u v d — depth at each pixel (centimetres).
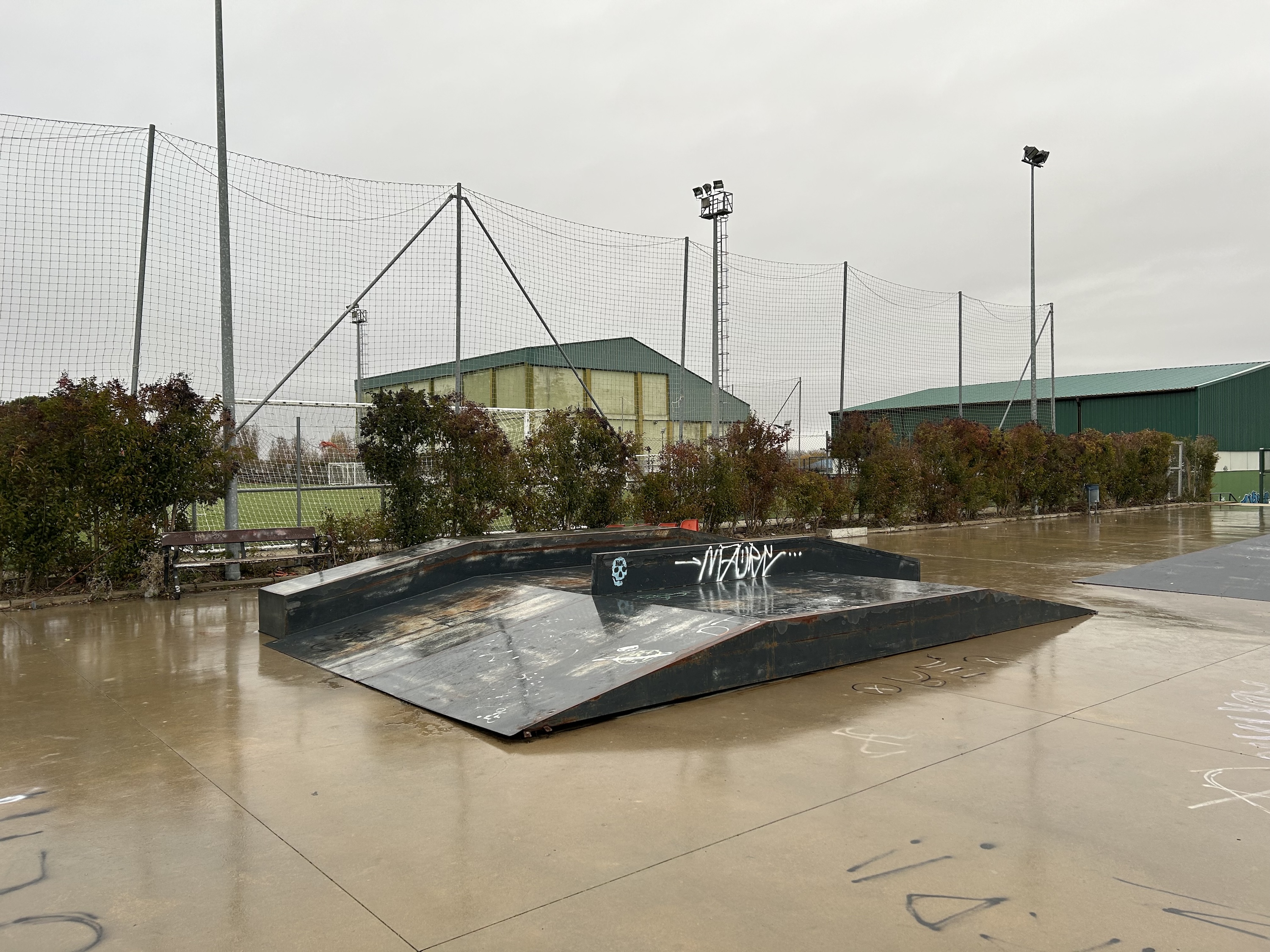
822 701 532
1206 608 882
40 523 915
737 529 1656
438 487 1170
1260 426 3688
